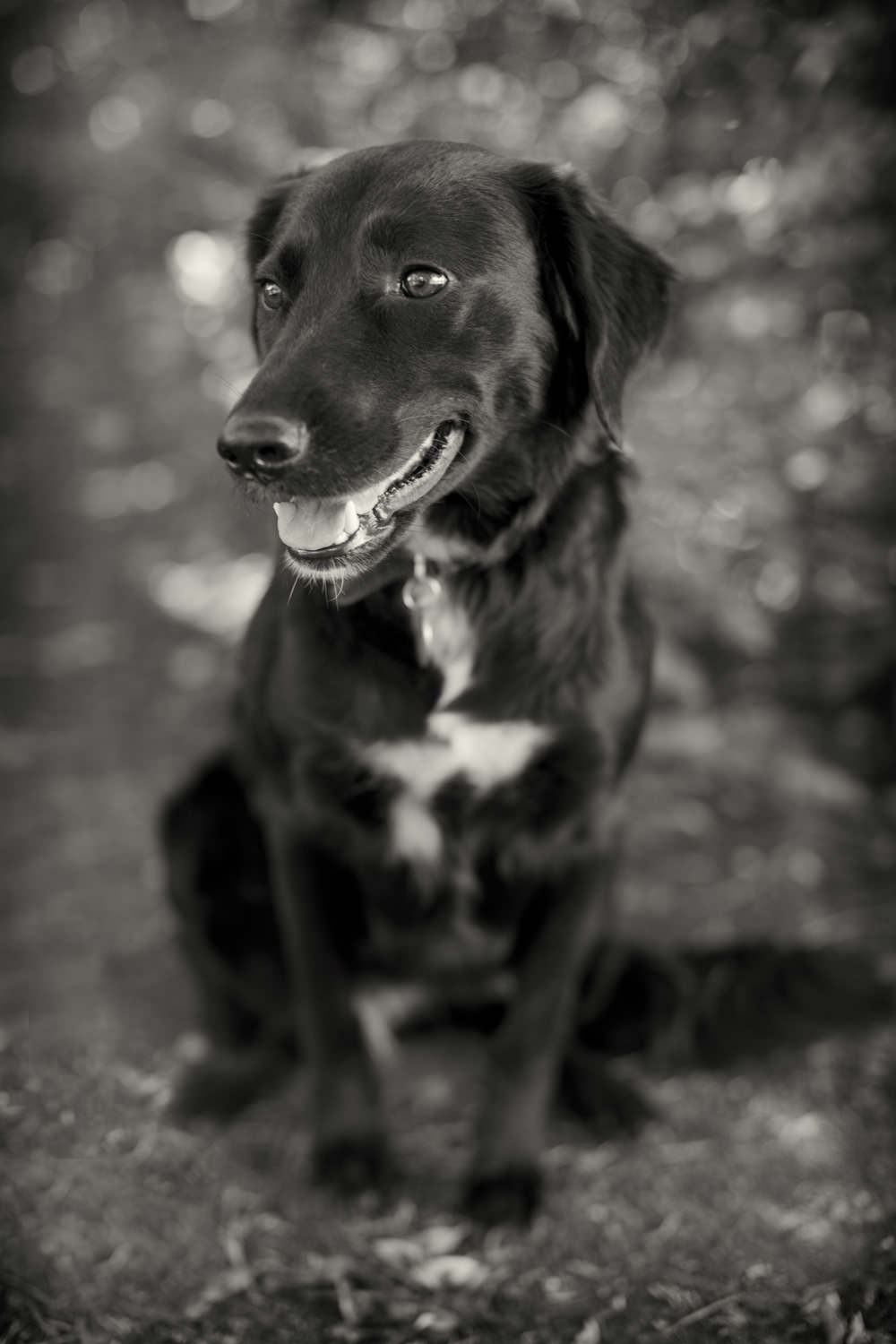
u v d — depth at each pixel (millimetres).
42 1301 2023
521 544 2250
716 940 3150
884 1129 2512
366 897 2531
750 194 3531
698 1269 2113
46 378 5055
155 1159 2398
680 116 3572
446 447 2111
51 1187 2295
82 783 4039
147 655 4762
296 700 2293
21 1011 2938
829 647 3834
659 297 2283
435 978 2660
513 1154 2357
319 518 2031
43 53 5047
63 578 5105
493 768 2279
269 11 4145
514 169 2188
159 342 4523
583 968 2613
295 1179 2432
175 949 3217
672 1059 2820
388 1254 2186
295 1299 2076
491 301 2078
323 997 2449
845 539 3643
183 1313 2029
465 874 2422
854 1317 1930
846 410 3686
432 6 3869
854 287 3607
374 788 2328
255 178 4070
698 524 3502
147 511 4809
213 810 2775
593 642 2281
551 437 2229
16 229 5359
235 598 4629
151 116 4258
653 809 3686
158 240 4613
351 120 4008
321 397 1933
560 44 3723
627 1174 2445
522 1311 2039
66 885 3508
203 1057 2756
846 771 3846
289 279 2115
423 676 2242
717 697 3893
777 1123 2588
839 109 3375
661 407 3482
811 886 3506
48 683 4594
